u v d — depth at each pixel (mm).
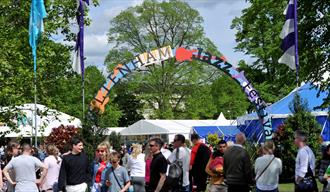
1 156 20031
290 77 25234
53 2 23953
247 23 29953
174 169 10945
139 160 13328
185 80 55844
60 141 20391
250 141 17016
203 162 14492
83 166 11273
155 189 10398
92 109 18109
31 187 11578
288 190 18828
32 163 11641
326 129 24156
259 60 43469
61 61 23922
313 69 24500
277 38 27562
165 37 56125
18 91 21266
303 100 23375
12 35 22750
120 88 63750
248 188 11133
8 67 20531
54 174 13172
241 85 21484
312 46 24656
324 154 10867
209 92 59156
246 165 11016
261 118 21391
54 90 24750
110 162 12188
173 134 36375
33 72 21438
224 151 11578
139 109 66312
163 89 56500
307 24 24703
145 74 56562
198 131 36625
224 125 38156
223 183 12414
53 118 24547
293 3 15969
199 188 14492
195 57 21078
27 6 23141
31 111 23109
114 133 20828
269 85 42594
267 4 28031
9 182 11820
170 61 56156
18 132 22500
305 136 10977
